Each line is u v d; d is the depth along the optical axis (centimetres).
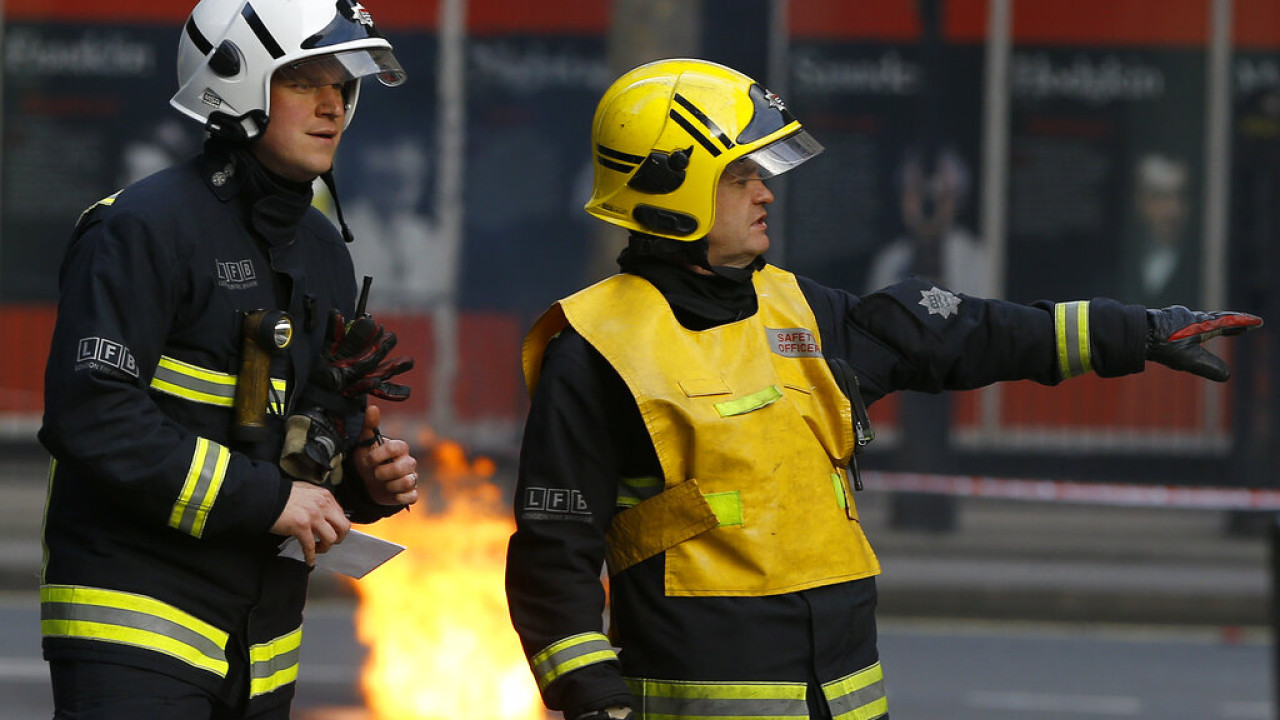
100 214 900
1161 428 3875
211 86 911
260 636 923
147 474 853
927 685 2347
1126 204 3972
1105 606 2884
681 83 911
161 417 870
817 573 884
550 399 884
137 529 895
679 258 911
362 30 928
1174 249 3978
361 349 945
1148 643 2717
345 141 3912
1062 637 2758
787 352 915
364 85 3916
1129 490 3172
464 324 3919
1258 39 3956
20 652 2395
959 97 3938
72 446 852
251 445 912
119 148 3912
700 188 898
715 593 866
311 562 895
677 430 871
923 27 3394
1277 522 1708
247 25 905
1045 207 3962
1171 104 3966
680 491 869
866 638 907
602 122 925
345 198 3922
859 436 916
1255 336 3356
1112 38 3953
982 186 3950
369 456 960
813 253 3922
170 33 3912
